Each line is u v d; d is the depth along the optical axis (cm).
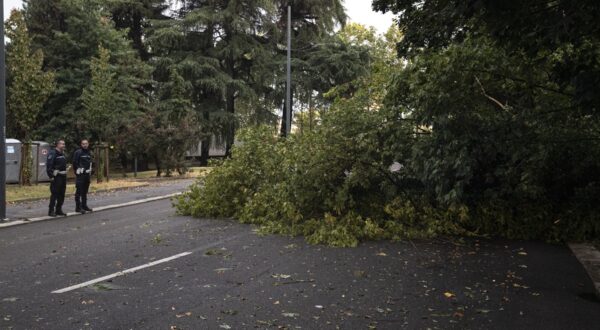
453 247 923
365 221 1029
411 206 1062
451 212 1027
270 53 4291
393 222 1021
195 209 1310
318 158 1074
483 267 782
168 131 2702
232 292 657
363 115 1100
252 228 1138
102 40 3128
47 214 1398
